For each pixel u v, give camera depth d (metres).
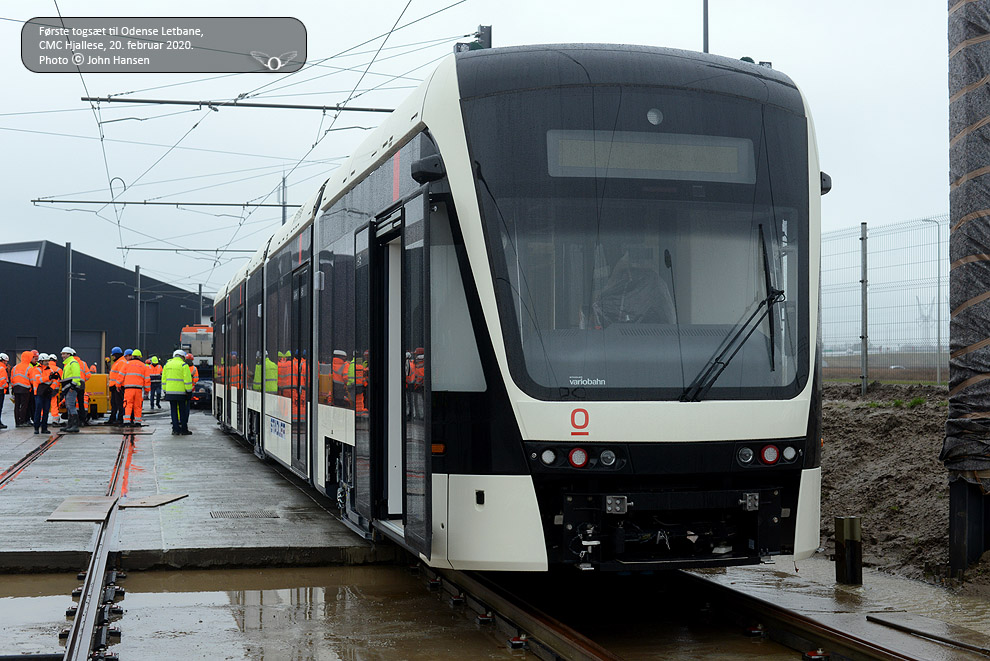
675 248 7.04
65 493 13.75
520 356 6.78
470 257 6.97
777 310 7.13
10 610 7.98
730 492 6.82
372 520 8.38
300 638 7.28
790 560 10.26
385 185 8.59
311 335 11.98
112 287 71.62
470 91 7.22
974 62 8.75
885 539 10.20
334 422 10.30
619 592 8.70
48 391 25.48
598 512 6.70
